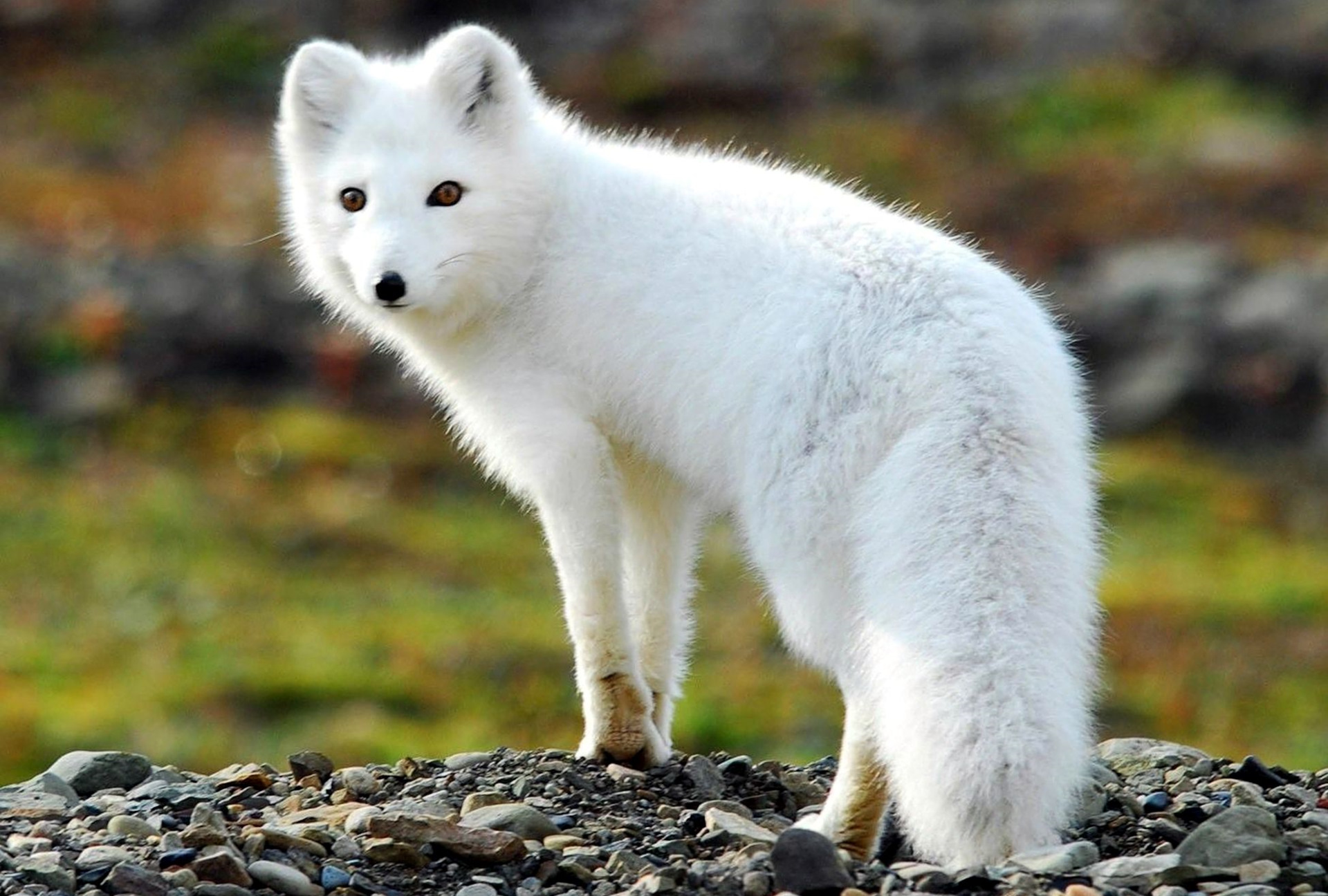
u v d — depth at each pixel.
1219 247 29.72
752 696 17.56
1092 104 35.84
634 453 7.66
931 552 6.08
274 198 32.12
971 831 5.81
